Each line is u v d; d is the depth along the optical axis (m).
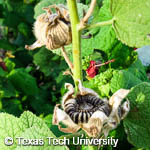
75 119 0.19
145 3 0.17
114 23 0.18
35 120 0.22
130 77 0.25
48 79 0.49
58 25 0.19
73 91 0.20
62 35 0.19
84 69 0.27
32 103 0.45
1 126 0.22
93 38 0.26
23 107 0.46
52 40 0.19
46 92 0.46
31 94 0.45
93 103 0.19
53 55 0.43
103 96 0.25
